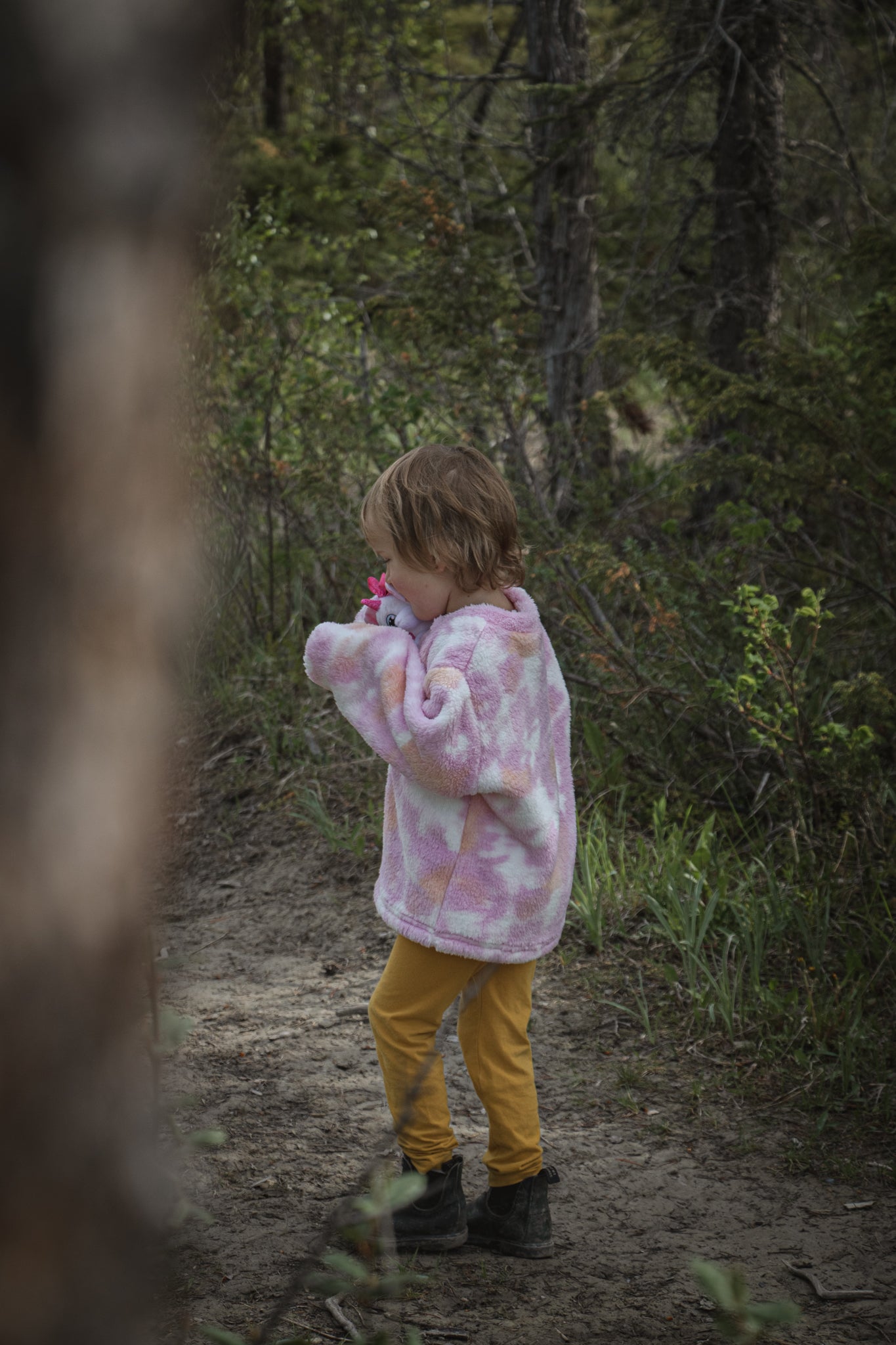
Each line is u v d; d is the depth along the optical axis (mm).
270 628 5977
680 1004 3348
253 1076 3029
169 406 588
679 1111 2881
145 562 585
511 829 2199
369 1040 3234
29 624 559
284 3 10602
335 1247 2252
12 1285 597
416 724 2082
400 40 10750
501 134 10367
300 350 6512
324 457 6039
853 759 3834
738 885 3809
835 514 5309
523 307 7188
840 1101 2889
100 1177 618
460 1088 3020
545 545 5090
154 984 1145
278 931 3945
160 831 625
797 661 3973
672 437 6527
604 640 4547
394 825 2279
